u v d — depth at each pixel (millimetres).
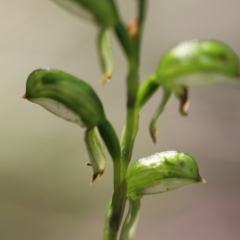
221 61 125
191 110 346
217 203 350
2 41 324
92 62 335
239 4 338
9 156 330
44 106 135
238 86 342
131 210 141
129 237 140
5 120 329
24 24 324
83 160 338
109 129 135
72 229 332
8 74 328
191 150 349
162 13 335
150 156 141
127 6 317
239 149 349
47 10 324
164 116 344
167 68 128
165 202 351
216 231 340
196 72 126
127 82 132
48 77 134
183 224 344
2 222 326
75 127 338
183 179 140
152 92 133
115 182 137
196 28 340
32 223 330
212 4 337
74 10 127
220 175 354
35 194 333
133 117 134
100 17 127
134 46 130
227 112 346
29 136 334
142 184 140
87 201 337
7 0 320
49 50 331
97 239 330
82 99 134
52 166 335
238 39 341
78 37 331
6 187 329
